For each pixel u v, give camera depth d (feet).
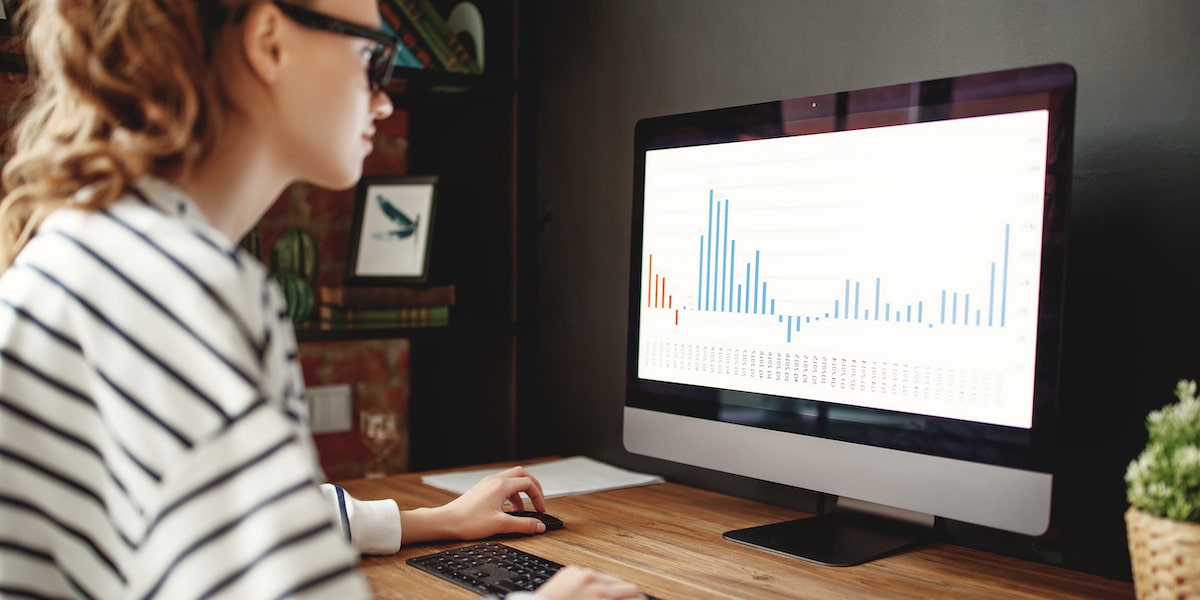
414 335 6.01
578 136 6.16
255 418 1.96
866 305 3.80
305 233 6.27
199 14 2.34
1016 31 3.97
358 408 7.11
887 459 3.73
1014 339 3.36
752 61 5.08
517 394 6.54
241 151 2.51
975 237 3.46
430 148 7.24
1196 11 3.43
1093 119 3.75
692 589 3.39
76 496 2.10
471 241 6.92
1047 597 3.41
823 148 3.93
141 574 1.96
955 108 3.51
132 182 2.27
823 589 3.42
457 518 4.01
